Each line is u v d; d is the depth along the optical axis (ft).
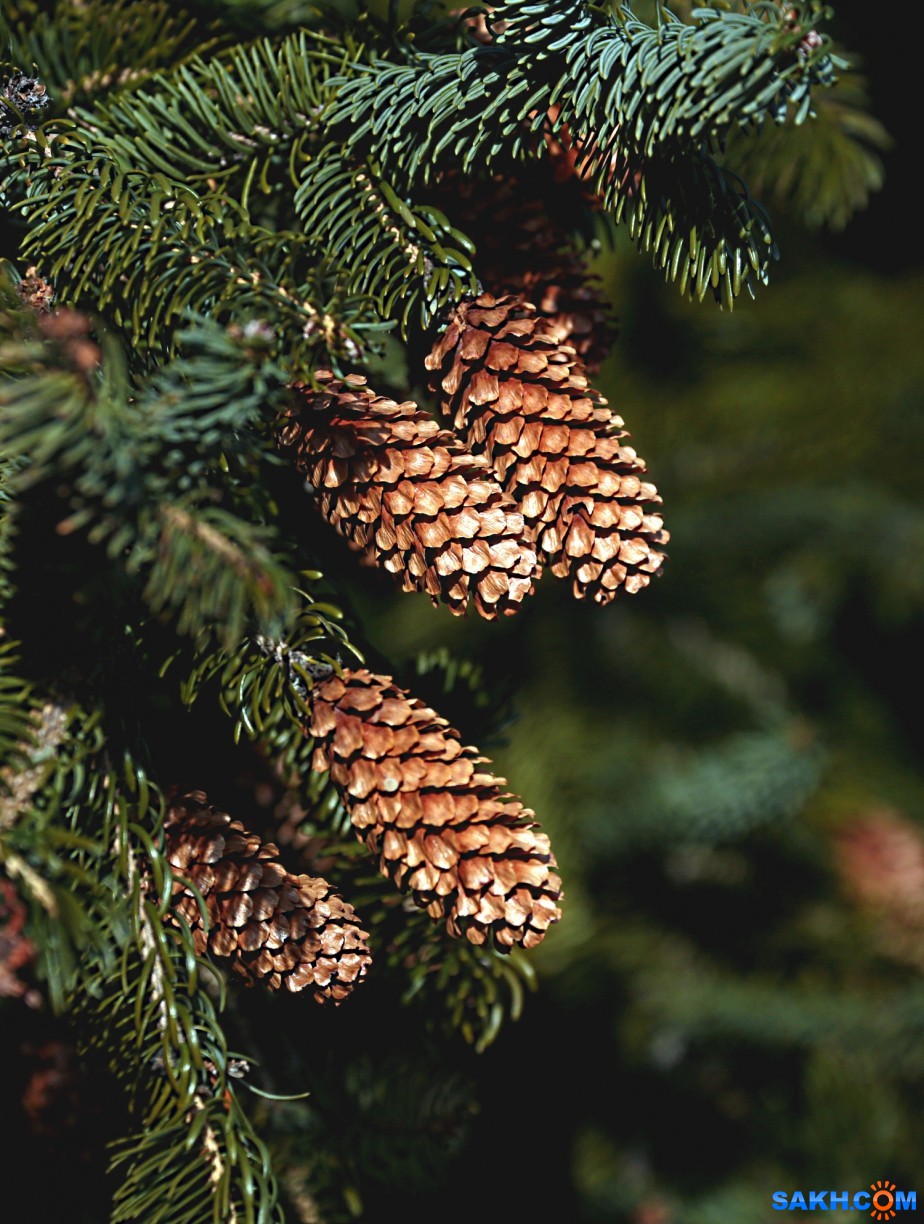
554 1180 3.42
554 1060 3.84
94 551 2.24
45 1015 2.42
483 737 2.46
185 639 2.30
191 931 2.27
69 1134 2.42
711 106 2.22
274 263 2.28
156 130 2.39
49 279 2.31
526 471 2.26
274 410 2.25
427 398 2.37
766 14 2.24
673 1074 4.99
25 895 2.17
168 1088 2.27
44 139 2.34
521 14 2.28
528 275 2.38
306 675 2.25
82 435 2.10
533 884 2.21
